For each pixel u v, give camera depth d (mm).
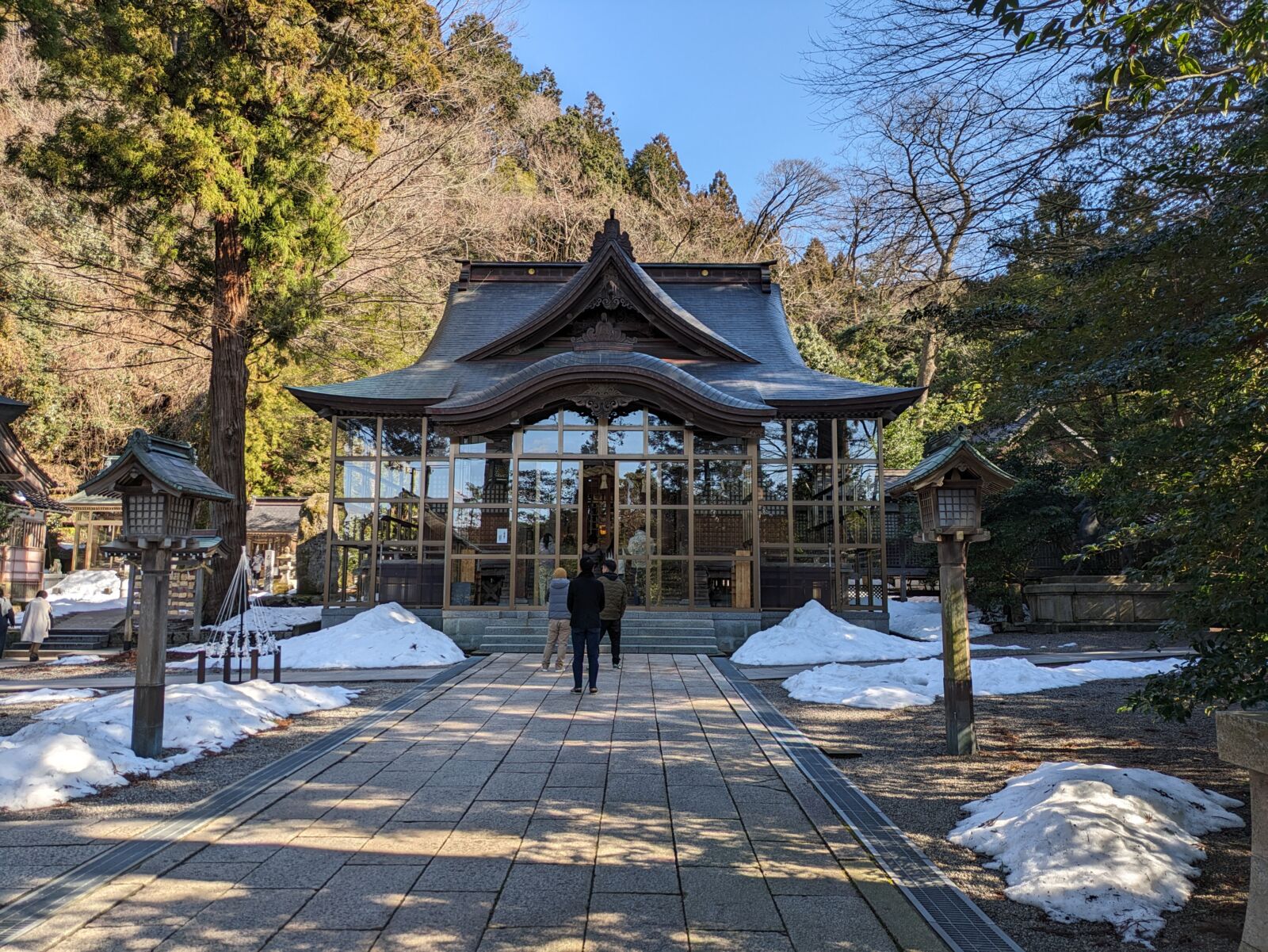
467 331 23984
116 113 18578
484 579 18266
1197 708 9828
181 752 7754
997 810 5668
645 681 12438
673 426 18344
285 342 21453
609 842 5312
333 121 20641
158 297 22766
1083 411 16609
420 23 22219
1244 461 5758
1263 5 5305
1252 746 3285
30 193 30906
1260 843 3301
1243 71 7180
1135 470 6375
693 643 16875
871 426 20156
